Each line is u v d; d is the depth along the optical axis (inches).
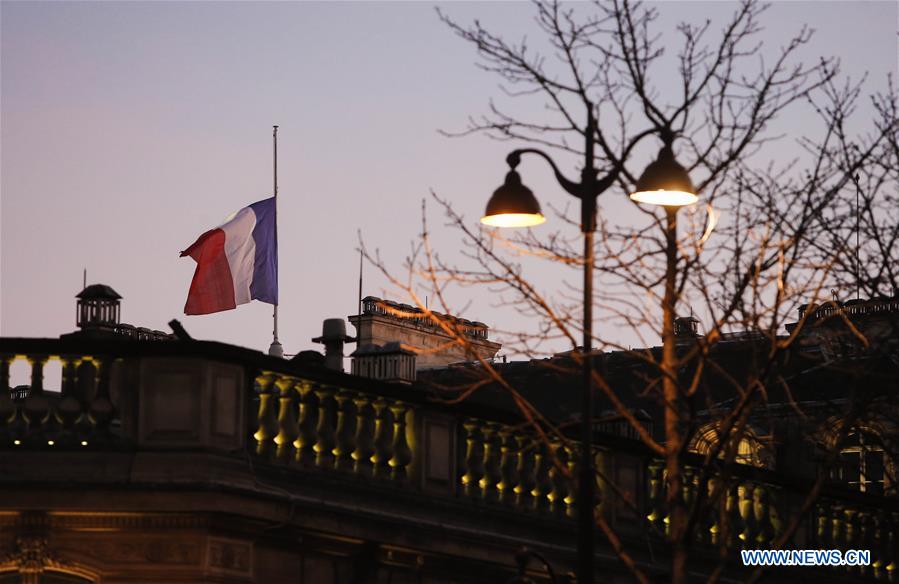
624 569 1504.7
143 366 1211.2
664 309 1266.0
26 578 1181.1
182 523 1198.9
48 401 1200.8
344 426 1317.7
